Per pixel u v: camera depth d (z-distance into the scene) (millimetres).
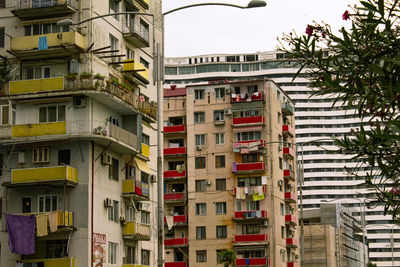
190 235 80250
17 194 44375
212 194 80625
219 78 169125
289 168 86125
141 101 50031
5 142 44406
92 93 43594
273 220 78375
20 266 42125
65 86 43969
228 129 81812
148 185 50469
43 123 44125
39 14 45656
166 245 80562
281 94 86125
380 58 10383
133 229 47188
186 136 83500
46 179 42781
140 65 49969
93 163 44156
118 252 46500
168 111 84750
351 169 12281
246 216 77875
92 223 43188
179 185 82938
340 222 110562
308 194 173500
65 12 45438
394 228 175875
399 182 11883
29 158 44781
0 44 46438
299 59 11719
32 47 44406
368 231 176500
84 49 44781
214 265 78750
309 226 102562
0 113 45062
